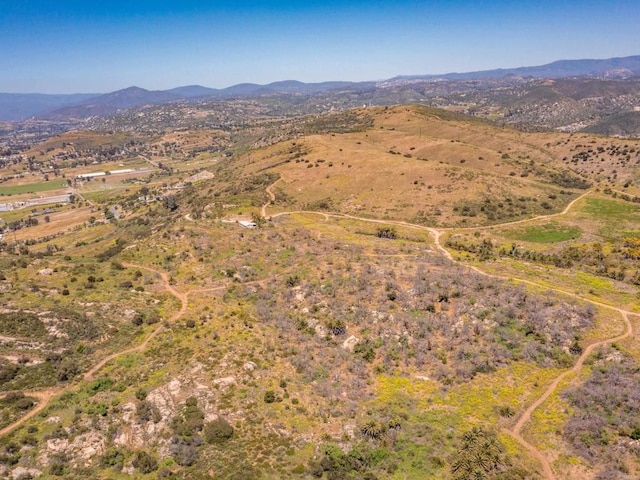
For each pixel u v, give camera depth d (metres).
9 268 94.38
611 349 61.12
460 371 60.88
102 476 45.88
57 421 53.09
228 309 79.00
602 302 73.38
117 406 54.91
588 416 51.31
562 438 49.22
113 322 74.00
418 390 58.81
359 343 67.69
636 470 44.16
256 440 50.19
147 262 102.56
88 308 76.62
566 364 60.22
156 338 70.56
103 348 68.12
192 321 74.12
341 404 56.25
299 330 72.38
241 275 94.19
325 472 46.38
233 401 55.75
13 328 68.50
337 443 49.84
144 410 53.81
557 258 110.25
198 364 62.47
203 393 56.66
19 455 48.06
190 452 48.16
